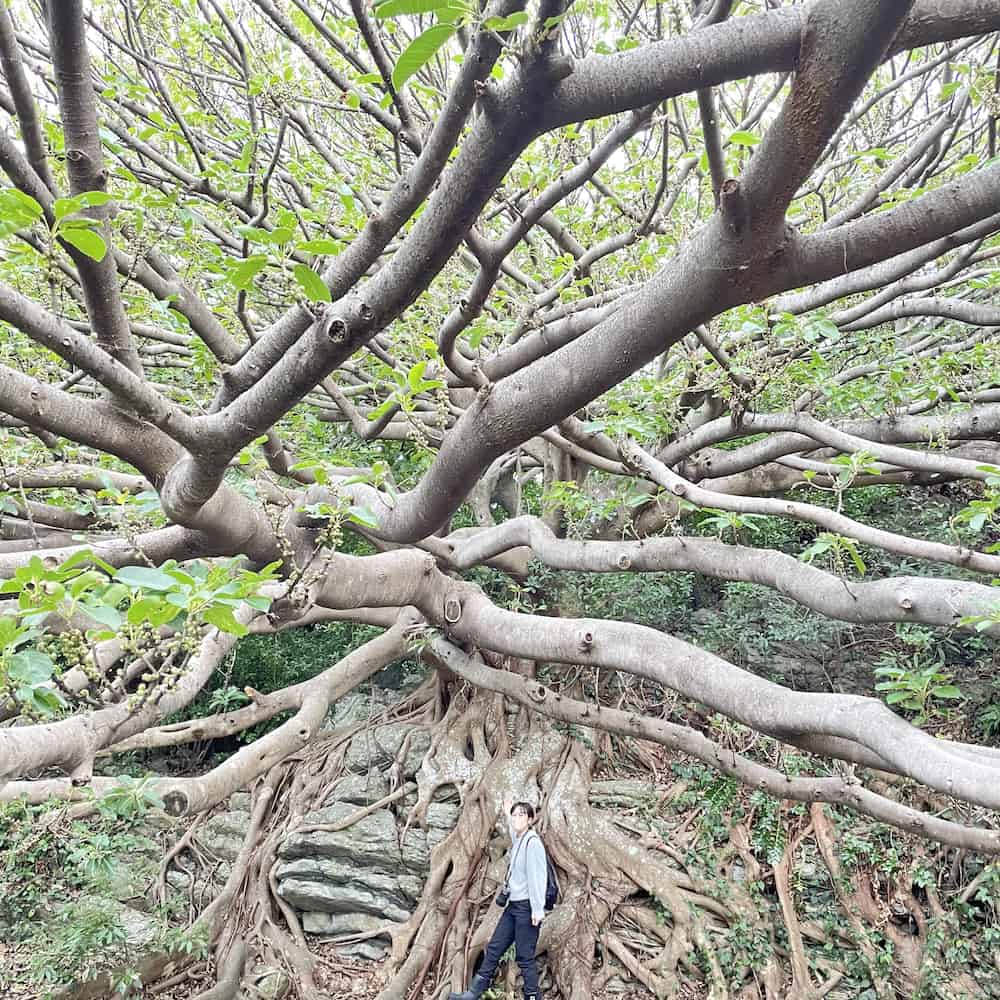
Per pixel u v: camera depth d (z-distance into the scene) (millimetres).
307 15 3291
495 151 1659
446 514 3383
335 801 8461
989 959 6125
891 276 4152
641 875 7090
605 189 4832
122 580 1837
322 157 4902
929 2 1571
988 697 7449
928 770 2959
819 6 1391
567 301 5262
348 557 4609
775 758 7672
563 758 8250
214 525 3141
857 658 8406
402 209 2107
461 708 8984
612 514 7137
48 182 2359
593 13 5020
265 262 1970
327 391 5086
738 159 4734
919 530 8602
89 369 1995
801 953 6410
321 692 6207
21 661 1893
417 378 2896
